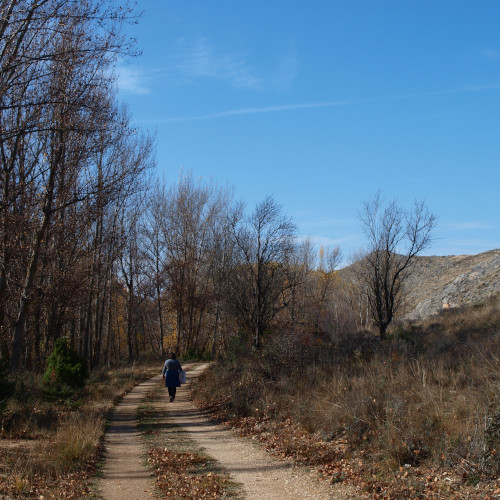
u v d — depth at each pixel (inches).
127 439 446.3
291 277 1122.0
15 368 703.1
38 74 623.8
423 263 2851.9
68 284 938.1
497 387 354.9
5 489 267.0
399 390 418.0
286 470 319.6
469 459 264.1
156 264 1818.4
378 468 287.6
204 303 1802.4
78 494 268.8
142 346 2618.1
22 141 740.0
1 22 502.0
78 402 622.2
